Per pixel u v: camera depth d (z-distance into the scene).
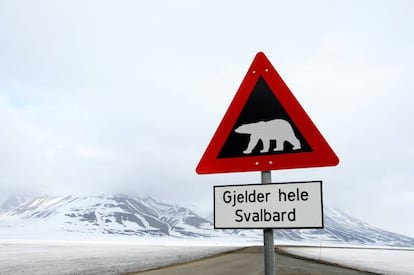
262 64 2.79
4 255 96.62
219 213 2.62
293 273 32.72
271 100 2.70
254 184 2.57
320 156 2.51
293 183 2.49
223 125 2.77
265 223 2.50
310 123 2.57
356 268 47.69
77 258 81.56
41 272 46.12
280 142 2.61
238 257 70.31
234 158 2.69
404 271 47.62
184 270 40.94
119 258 80.62
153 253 110.38
